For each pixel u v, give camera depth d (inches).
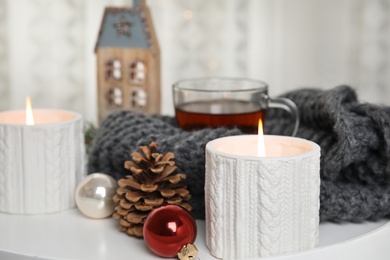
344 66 57.1
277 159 24.0
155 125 31.8
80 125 31.3
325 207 28.0
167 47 56.9
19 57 53.2
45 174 29.8
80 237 27.3
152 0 56.0
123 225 27.3
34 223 29.0
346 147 27.3
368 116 28.2
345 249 25.2
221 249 24.9
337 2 56.2
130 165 27.6
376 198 28.4
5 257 25.7
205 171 26.0
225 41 57.0
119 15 39.8
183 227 24.9
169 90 57.6
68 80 55.4
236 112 32.4
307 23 56.7
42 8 53.8
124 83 40.4
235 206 24.4
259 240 24.4
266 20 56.4
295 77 57.6
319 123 31.6
